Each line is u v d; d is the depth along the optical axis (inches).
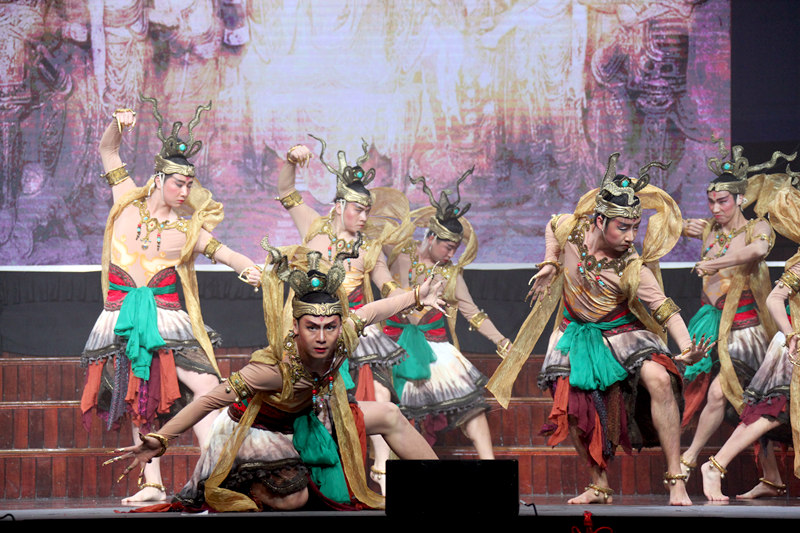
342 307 289.7
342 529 254.8
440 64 530.3
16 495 428.8
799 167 528.7
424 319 425.1
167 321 391.9
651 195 368.2
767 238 408.5
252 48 527.5
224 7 526.9
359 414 301.0
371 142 528.7
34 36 518.9
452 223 430.3
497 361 471.2
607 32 530.0
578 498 355.3
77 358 452.8
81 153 517.3
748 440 379.2
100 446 437.7
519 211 525.7
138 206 399.9
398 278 437.1
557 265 355.9
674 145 528.1
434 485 248.4
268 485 290.0
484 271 491.8
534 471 438.0
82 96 519.2
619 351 346.6
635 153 528.1
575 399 345.7
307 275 284.7
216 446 294.5
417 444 310.3
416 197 526.9
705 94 529.0
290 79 528.1
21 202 512.1
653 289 348.5
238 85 526.6
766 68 533.0
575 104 529.3
